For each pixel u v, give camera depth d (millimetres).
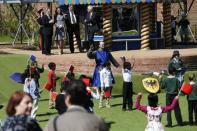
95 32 39156
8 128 10289
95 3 38594
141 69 34156
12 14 52156
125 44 40750
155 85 19984
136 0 38875
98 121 9391
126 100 27344
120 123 24375
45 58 35688
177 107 23703
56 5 45469
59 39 38094
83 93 9641
